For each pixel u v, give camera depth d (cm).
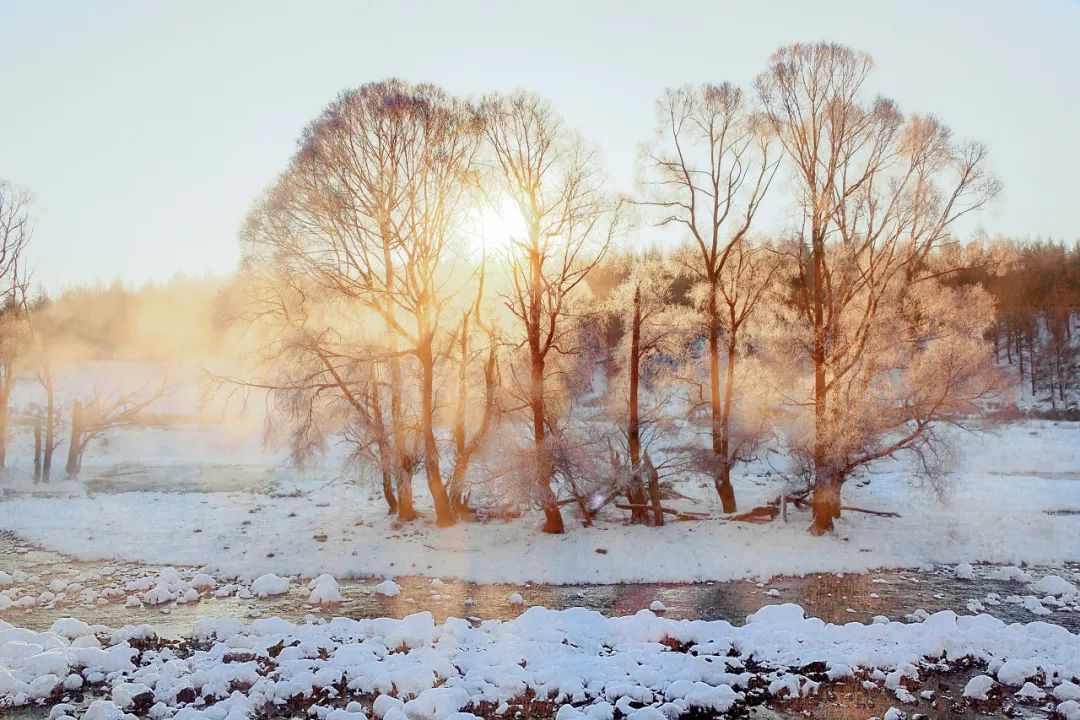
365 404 2652
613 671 1420
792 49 2531
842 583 2123
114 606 1898
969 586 2092
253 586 2045
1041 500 3023
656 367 2809
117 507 3086
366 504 3048
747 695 1366
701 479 3005
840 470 2483
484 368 2666
